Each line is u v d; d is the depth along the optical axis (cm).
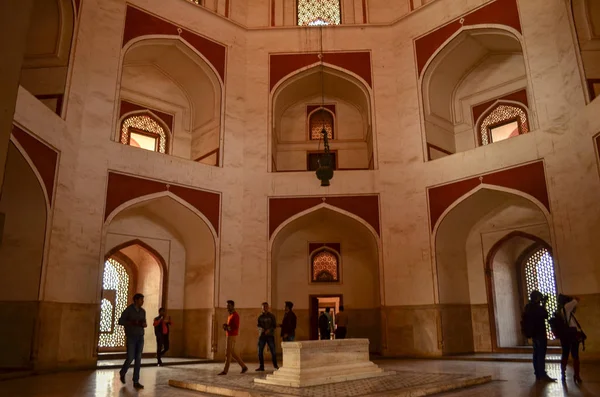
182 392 421
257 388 406
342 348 475
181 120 1003
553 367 586
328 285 983
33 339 608
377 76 961
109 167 763
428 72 927
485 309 880
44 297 627
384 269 863
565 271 688
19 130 603
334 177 909
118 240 867
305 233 1001
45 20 732
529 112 891
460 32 891
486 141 947
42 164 644
